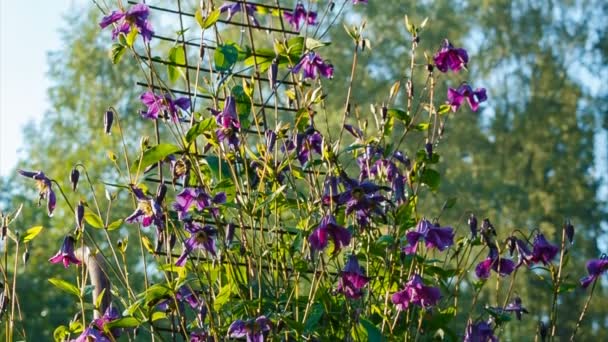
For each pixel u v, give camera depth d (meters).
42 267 19.69
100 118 24.98
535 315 21.39
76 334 5.89
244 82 5.82
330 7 6.47
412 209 5.88
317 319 5.34
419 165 6.00
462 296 18.00
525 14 27.02
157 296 5.38
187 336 5.37
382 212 5.44
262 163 5.78
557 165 25.55
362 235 5.83
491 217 23.44
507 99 26.56
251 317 5.38
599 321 22.31
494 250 5.92
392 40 23.77
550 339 6.12
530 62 26.91
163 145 5.37
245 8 6.16
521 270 21.06
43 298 19.31
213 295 5.52
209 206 5.44
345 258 5.91
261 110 5.99
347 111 5.98
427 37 24.28
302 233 5.48
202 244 5.40
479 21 26.86
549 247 5.87
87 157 23.25
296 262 5.59
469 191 23.61
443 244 5.57
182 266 5.41
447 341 6.07
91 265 5.69
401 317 5.86
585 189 25.25
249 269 5.55
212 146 5.85
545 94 26.58
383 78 23.39
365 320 5.39
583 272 23.48
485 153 25.12
